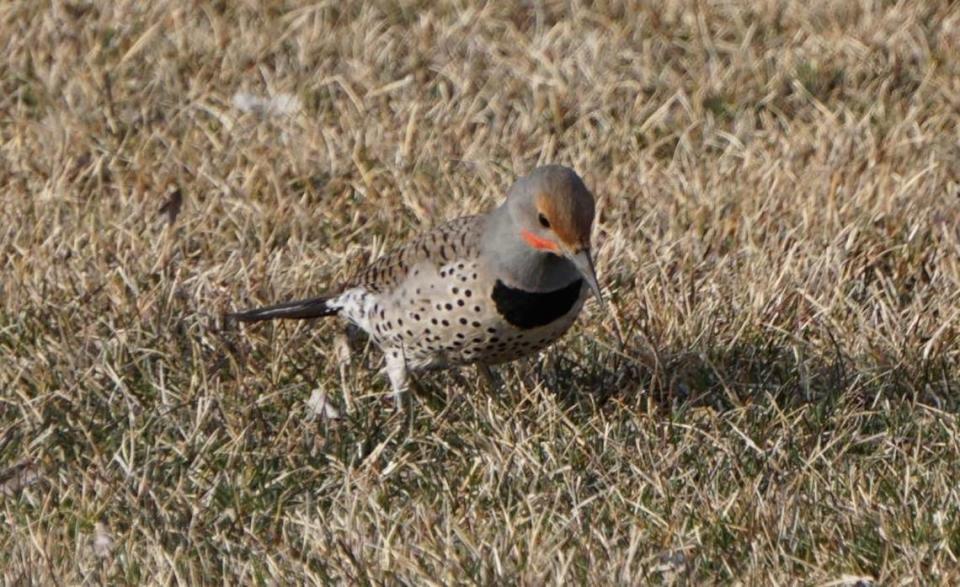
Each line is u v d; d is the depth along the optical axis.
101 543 9.43
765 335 11.81
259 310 11.27
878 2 17.25
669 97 16.05
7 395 11.10
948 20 16.91
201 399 10.65
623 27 17.11
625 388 11.27
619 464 10.09
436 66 16.52
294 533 9.52
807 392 11.11
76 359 11.34
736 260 12.87
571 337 11.91
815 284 12.45
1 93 15.91
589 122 15.51
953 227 13.37
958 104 15.60
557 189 9.70
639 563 8.83
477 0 17.69
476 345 10.31
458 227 10.31
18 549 9.11
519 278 9.95
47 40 16.55
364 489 9.73
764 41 16.89
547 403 10.73
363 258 12.84
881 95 15.64
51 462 10.29
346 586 8.71
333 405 11.00
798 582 8.71
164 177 14.22
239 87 16.05
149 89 15.93
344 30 17.03
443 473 10.14
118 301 12.04
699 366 11.45
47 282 12.20
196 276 12.43
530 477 9.99
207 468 10.24
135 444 10.35
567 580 8.63
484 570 8.77
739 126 15.41
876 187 13.82
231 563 9.12
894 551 9.00
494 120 15.62
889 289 12.40
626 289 12.50
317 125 15.10
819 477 9.77
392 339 10.60
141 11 17.11
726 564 8.88
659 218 13.70
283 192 14.02
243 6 17.39
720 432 10.51
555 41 16.80
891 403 10.98
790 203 13.70
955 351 11.66
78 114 15.33
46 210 13.47
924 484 9.79
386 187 14.33
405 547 9.05
